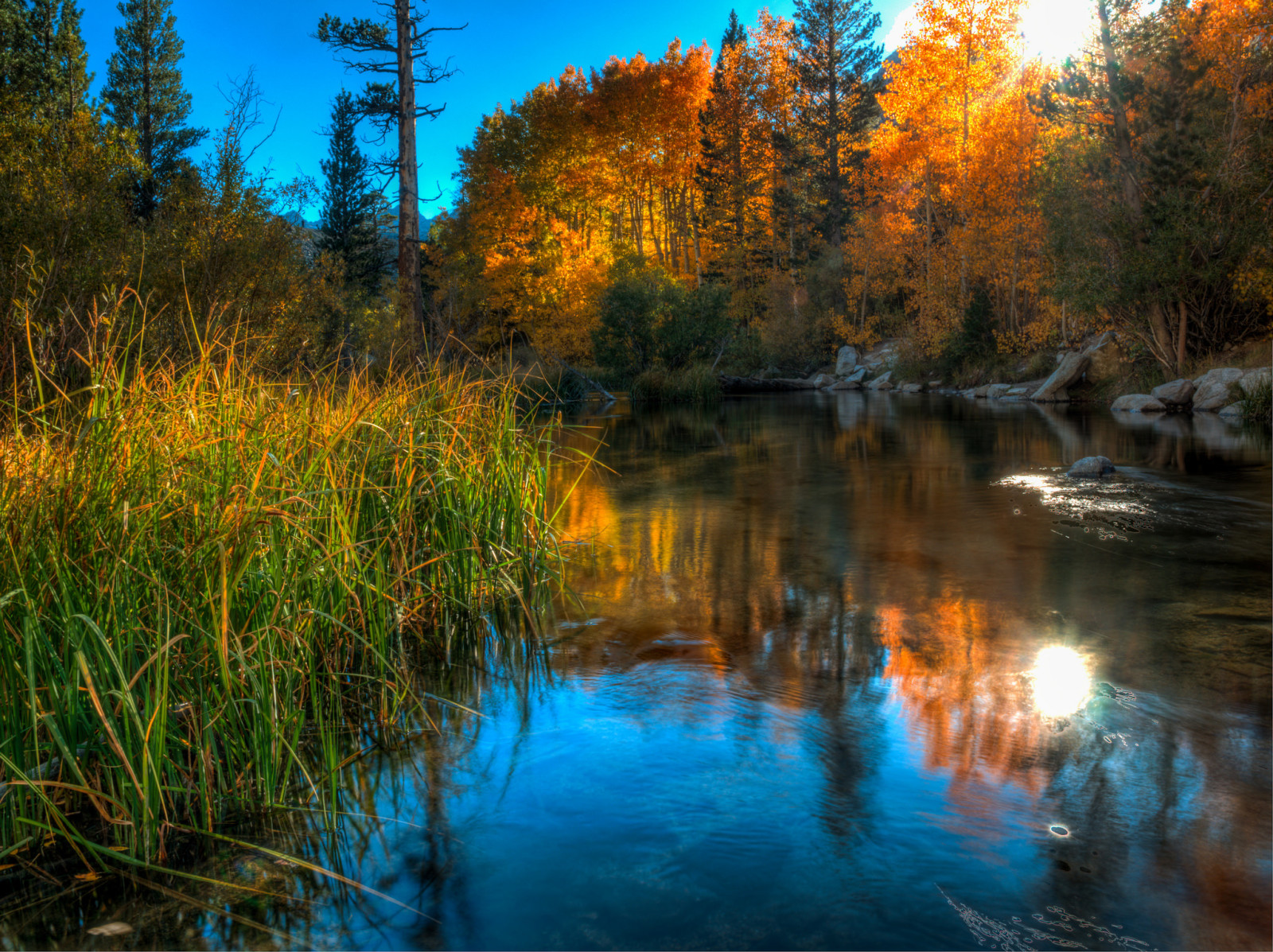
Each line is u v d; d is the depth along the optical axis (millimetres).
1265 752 2580
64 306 6191
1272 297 16625
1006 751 2607
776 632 3904
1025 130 25547
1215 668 3355
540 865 2000
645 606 4359
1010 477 9133
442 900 1869
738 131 39781
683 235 43250
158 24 29359
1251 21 18391
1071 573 5004
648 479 9391
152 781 2084
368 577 3439
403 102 15945
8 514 2369
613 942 1704
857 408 21625
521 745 2697
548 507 7527
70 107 20672
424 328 14734
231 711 2354
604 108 39531
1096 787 2357
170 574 2557
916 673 3342
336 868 2004
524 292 29047
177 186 10578
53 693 2131
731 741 2703
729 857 2018
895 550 5738
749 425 16984
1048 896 1839
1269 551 5531
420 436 4215
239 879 1961
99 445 2592
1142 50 19328
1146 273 17422
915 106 29859
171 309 7797
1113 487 8281
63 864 2027
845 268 36969
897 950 1657
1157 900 1820
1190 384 16922
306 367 7242
